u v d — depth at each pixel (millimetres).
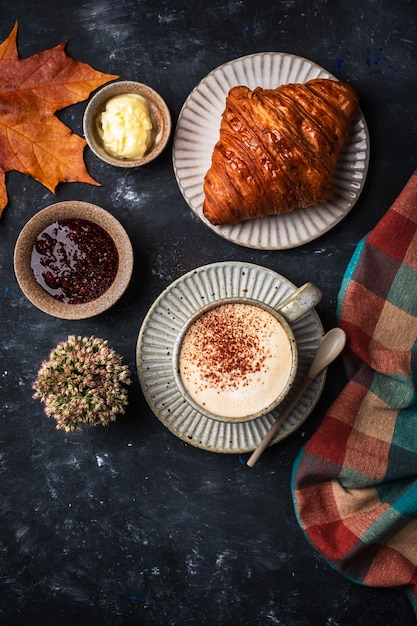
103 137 677
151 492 720
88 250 688
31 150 686
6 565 729
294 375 632
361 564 688
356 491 680
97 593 726
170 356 676
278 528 714
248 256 711
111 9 709
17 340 723
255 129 634
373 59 701
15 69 678
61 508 725
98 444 721
